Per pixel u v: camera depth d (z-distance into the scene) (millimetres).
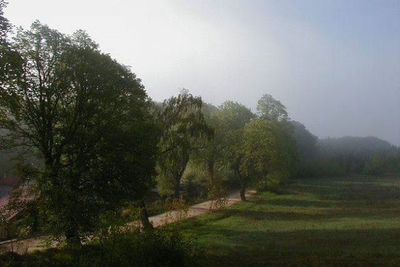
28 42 24250
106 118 25188
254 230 31516
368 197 56375
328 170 112375
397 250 21344
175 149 35875
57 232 22438
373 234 26891
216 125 56375
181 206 35938
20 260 20656
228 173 72500
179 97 36031
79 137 25047
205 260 20891
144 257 17844
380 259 19438
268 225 33812
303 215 40125
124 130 25922
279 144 57344
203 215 39938
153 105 35219
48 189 22453
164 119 35000
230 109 69438
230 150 55750
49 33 24797
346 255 20703
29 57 23906
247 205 48625
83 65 24266
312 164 109062
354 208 44844
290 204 49625
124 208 29062
